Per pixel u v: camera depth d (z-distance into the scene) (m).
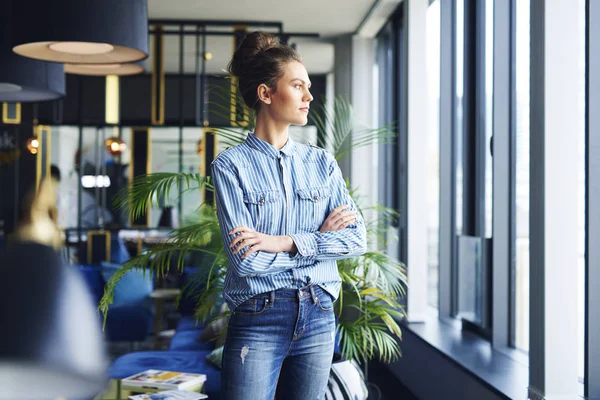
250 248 1.74
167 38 9.16
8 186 10.24
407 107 5.67
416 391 5.25
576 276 2.94
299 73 1.84
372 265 3.69
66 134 10.08
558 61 2.90
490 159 4.76
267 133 1.88
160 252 3.52
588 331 3.03
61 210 9.91
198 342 5.07
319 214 1.88
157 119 9.11
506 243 4.47
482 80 4.91
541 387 2.98
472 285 5.14
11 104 9.62
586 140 2.99
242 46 1.93
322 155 1.94
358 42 8.52
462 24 5.32
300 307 1.78
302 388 1.83
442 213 5.66
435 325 5.49
